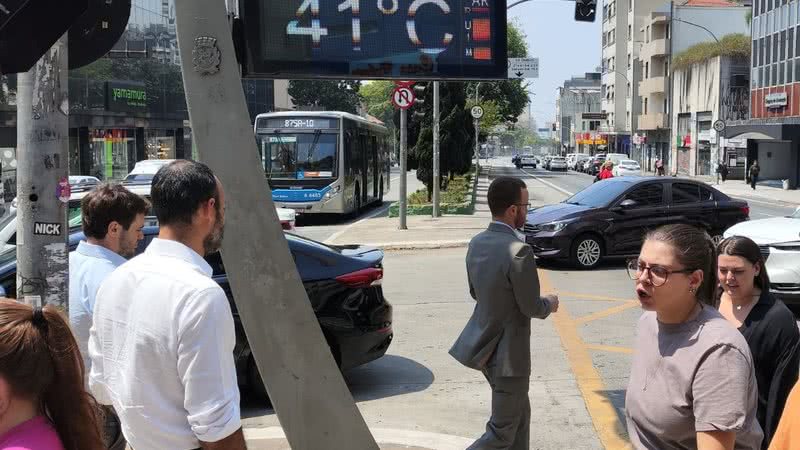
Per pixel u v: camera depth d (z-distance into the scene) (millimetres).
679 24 71000
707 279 2822
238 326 6773
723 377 2629
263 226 3574
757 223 10945
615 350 8664
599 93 142750
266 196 3578
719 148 53625
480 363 4738
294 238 7258
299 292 3617
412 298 11844
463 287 12711
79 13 3160
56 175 4293
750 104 52094
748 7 70688
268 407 6902
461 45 4879
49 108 4242
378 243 18109
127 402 2619
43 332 1931
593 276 13812
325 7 4539
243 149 3549
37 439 1903
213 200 2814
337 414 3646
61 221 4328
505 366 4664
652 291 2783
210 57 3502
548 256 14508
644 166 80625
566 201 15867
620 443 5934
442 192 30953
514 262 4562
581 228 14430
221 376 2578
